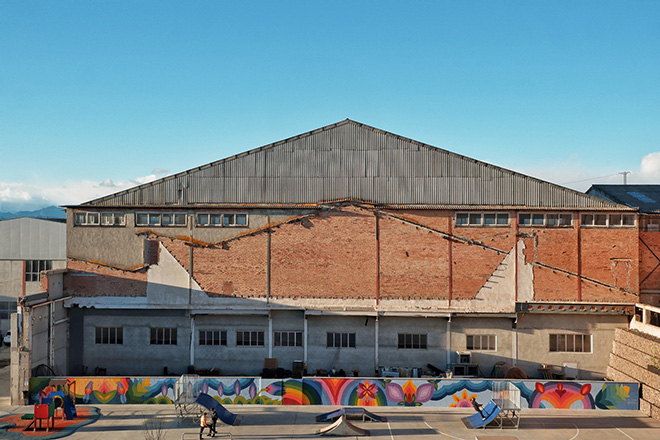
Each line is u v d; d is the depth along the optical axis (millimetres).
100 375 34281
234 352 34781
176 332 34844
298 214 34719
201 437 24000
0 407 28672
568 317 34312
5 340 43125
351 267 34469
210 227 34812
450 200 34656
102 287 34750
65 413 26781
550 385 28844
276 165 35188
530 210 34219
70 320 34844
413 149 35062
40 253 44188
